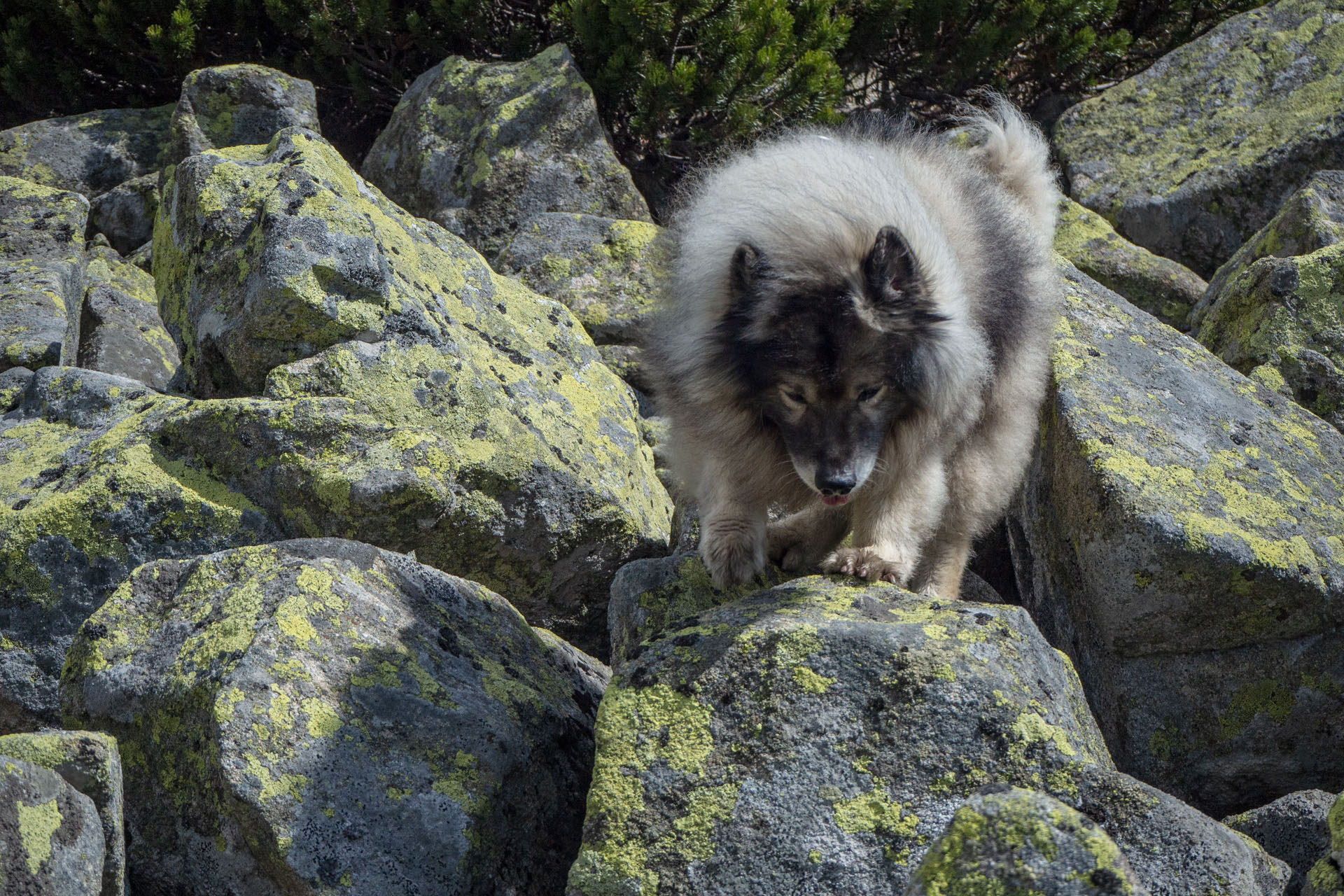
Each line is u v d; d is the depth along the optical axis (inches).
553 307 272.8
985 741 135.4
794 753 135.6
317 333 215.9
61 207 355.3
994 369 195.8
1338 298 260.7
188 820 142.9
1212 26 472.1
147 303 303.9
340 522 200.7
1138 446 203.9
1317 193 299.3
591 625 229.5
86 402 224.5
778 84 398.6
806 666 140.9
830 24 399.9
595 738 145.0
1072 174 398.6
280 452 201.5
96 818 128.2
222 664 144.1
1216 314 279.3
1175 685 194.4
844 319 164.1
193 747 142.4
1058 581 217.0
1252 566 184.5
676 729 138.7
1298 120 377.7
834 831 131.3
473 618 173.0
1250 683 191.3
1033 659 148.1
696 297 177.8
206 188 237.1
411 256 241.3
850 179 170.1
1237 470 205.2
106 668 153.2
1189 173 378.0
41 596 191.6
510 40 416.2
